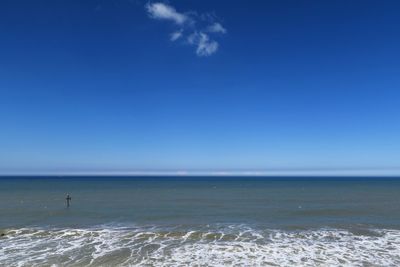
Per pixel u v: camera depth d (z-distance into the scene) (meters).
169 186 128.25
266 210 45.06
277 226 31.98
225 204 53.28
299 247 23.12
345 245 23.80
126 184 149.88
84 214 40.56
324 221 35.25
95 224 33.09
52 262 19.45
